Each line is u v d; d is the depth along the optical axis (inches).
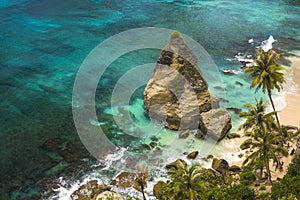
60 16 4057.6
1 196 1860.2
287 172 1841.8
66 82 2837.1
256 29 3887.8
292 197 1541.6
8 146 2175.2
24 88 2738.7
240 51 3417.8
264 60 2047.2
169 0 4707.2
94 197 1843.0
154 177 1984.5
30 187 1919.3
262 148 1780.3
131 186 1926.7
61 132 2306.8
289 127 2292.1
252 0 4773.6
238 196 1683.1
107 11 4266.7
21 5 4269.2
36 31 3673.7
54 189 1910.7
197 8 4456.2
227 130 2295.8
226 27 3929.6
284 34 3769.7
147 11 4315.9
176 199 1542.8
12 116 2431.1
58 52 3289.9
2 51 3243.1
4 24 3767.2
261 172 1904.5
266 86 2132.1
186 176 1556.3
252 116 1998.0
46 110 2501.2
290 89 2773.1
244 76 2977.4
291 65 3112.7
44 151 2151.8
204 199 1626.5
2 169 2014.0
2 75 2883.9
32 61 3115.2
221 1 4729.3
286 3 4675.2
